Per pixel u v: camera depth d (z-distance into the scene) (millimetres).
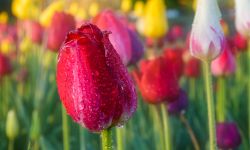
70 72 343
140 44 645
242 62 1555
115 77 343
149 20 1024
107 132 355
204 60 501
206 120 1081
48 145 928
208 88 501
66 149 783
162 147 733
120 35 601
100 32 341
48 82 1386
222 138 732
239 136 743
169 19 3422
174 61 859
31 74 1556
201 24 496
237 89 1286
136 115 1104
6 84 1323
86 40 336
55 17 751
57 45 753
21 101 1279
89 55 337
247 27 621
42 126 1143
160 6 1021
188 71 1114
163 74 619
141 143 912
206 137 1010
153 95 625
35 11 1642
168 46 1608
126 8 2051
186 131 1036
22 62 1577
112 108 344
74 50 337
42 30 1282
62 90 351
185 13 4098
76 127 1097
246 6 617
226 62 891
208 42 492
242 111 1217
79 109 344
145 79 624
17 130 891
